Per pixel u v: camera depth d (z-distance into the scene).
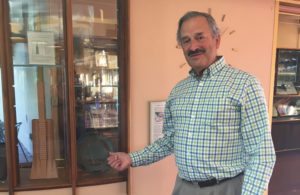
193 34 1.23
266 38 2.30
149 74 1.94
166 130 1.51
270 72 2.36
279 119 3.47
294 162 3.45
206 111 1.21
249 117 1.15
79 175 1.79
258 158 1.12
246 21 2.20
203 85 1.25
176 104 1.35
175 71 2.00
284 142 3.55
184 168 1.30
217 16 2.09
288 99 3.62
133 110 1.93
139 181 1.99
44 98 1.72
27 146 1.74
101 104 1.84
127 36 1.74
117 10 1.78
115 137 1.88
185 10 1.98
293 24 3.53
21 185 1.66
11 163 1.60
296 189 2.96
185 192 1.32
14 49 1.64
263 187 1.10
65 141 1.75
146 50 1.92
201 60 1.24
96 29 1.78
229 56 2.18
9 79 1.57
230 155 1.20
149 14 1.90
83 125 1.81
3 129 1.64
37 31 1.67
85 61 1.78
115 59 1.83
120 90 1.81
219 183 1.22
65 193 1.71
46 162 1.74
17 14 1.63
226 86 1.19
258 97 1.15
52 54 1.70
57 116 1.76
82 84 1.78
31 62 1.68
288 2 2.37
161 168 2.04
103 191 1.79
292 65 3.43
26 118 1.72
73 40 1.69
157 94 1.97
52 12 1.68
